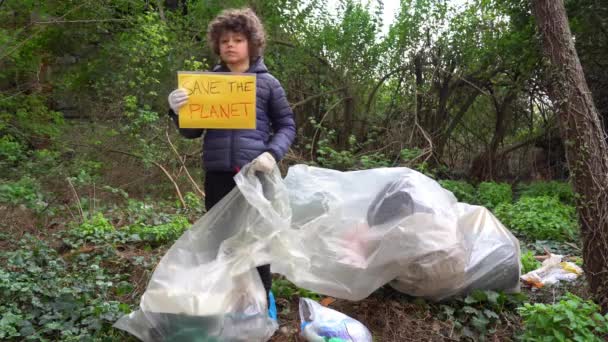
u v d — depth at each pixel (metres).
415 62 9.80
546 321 2.74
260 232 2.74
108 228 4.71
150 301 2.57
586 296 3.52
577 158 3.33
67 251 4.33
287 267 3.07
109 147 7.55
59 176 6.68
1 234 4.52
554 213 5.74
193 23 9.45
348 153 8.09
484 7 9.29
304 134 10.15
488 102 10.34
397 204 3.30
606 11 7.78
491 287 3.42
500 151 10.31
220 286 2.60
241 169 2.72
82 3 8.25
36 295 3.18
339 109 10.27
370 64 10.14
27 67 8.52
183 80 2.70
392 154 9.16
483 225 3.65
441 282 3.25
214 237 2.76
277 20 9.41
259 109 2.80
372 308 3.33
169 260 2.69
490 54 9.13
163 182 7.20
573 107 3.33
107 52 8.81
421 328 3.18
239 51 2.75
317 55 9.97
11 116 8.04
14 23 8.14
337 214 3.42
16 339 2.79
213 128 2.73
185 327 2.55
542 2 3.40
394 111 9.94
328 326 2.81
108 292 3.47
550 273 3.98
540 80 9.02
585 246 3.35
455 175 9.98
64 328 2.84
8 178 6.82
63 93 9.35
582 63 8.62
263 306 2.69
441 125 9.87
